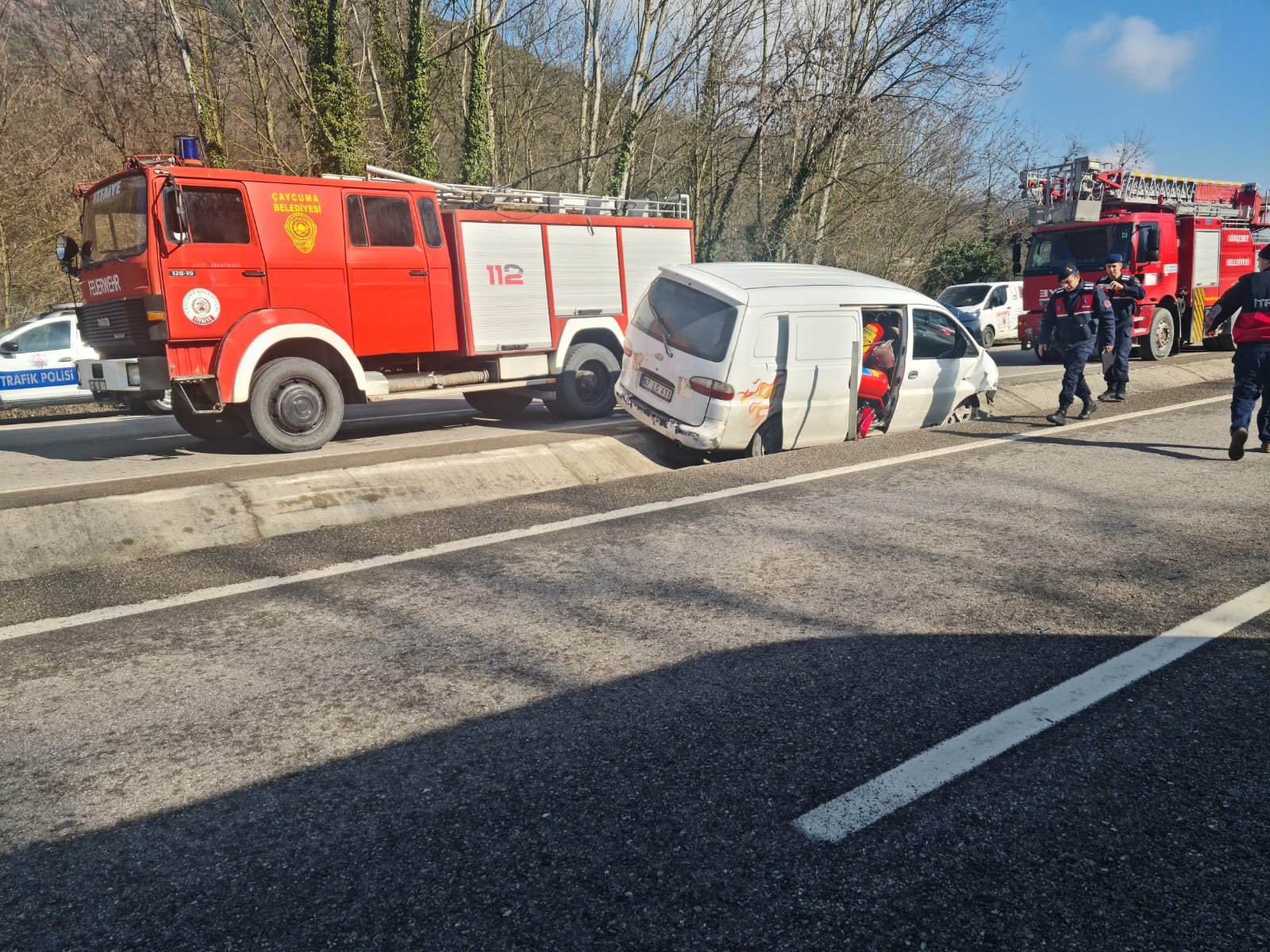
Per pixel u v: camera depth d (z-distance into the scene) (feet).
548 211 37.11
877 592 14.40
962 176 102.63
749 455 26.81
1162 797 8.57
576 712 10.30
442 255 33.24
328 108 65.41
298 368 29.48
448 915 6.91
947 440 27.78
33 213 74.79
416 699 10.71
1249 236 64.80
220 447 31.91
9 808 8.52
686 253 41.65
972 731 9.81
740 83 80.94
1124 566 15.65
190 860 7.66
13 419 45.70
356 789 8.73
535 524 18.78
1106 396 36.83
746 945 6.56
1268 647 12.14
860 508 19.81
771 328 26.04
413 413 42.91
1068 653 11.97
